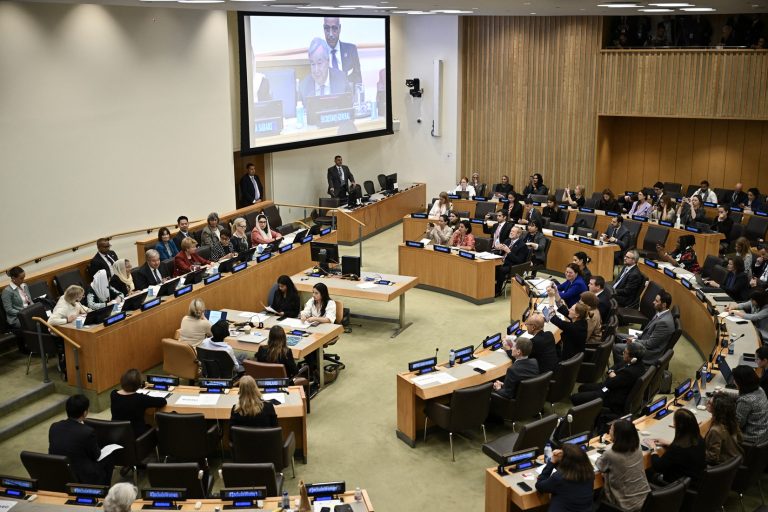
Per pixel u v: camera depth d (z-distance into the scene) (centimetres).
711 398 700
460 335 1173
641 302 1110
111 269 1141
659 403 740
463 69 1991
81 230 1283
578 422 729
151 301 986
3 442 854
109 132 1311
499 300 1336
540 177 1831
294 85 1692
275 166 1775
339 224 1667
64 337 901
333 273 1234
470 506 732
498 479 624
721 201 1741
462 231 1405
